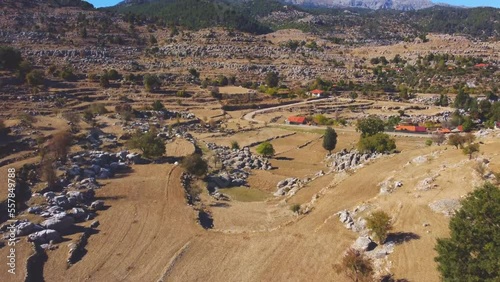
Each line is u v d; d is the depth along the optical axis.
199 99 170.38
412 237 47.81
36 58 187.38
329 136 108.88
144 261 48.97
